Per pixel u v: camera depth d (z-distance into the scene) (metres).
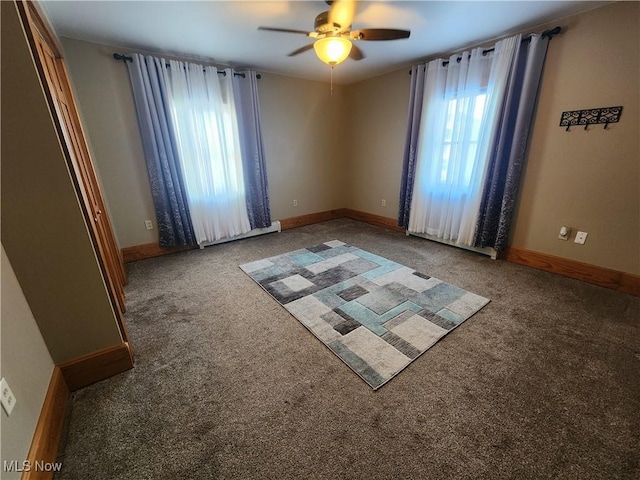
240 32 2.56
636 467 1.14
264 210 4.15
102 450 1.22
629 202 2.31
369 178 4.71
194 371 1.66
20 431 1.03
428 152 3.58
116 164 3.07
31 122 1.21
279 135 4.23
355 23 2.47
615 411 1.37
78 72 2.73
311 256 3.41
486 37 2.80
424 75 3.46
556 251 2.79
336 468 1.15
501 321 2.08
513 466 1.14
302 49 2.58
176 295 2.54
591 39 2.29
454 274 2.85
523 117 2.68
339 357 1.75
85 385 1.55
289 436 1.28
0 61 1.12
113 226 3.07
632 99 2.18
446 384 1.55
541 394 1.47
